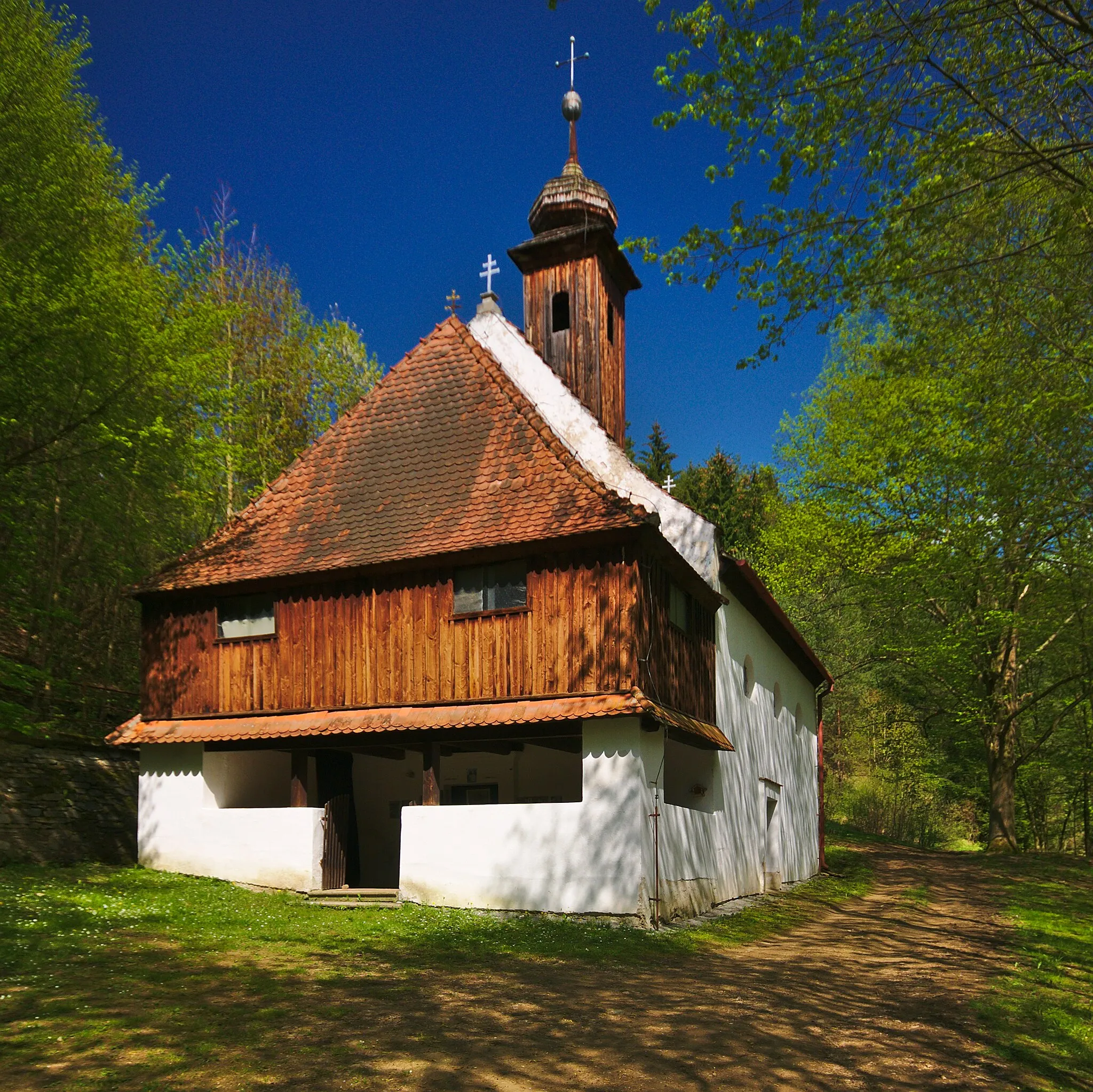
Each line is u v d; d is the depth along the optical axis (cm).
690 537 1705
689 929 1320
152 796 1609
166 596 1686
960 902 1827
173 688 1661
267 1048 664
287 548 1630
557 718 1320
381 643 1510
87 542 1934
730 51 927
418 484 1617
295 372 2961
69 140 1759
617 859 1282
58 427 1664
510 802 1816
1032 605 2795
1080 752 3219
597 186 2028
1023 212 1191
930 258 1094
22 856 1516
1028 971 1095
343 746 1565
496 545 1416
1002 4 879
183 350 1778
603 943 1145
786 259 1024
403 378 1773
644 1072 657
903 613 3275
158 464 1784
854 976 1046
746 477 5162
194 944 1028
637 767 1296
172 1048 656
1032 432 1516
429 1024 746
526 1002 834
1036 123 1011
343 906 1366
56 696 1878
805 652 2364
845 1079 664
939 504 2806
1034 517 1659
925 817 4447
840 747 4444
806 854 2384
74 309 1531
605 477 1761
